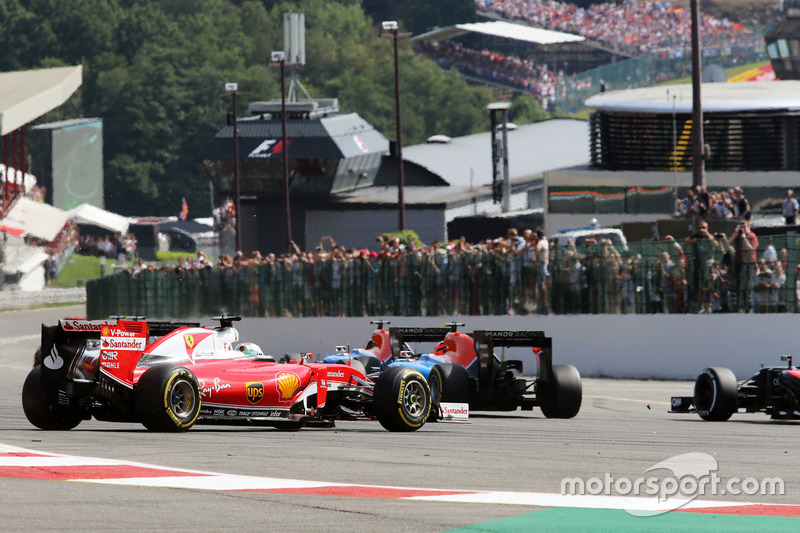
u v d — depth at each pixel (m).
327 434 43.91
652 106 168.12
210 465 32.16
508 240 101.62
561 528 23.78
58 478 29.36
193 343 45.38
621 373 93.31
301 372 46.12
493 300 102.00
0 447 35.97
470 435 43.97
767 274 85.56
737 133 163.00
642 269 92.00
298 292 121.25
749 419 55.88
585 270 95.50
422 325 108.25
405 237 132.62
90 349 44.09
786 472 32.88
